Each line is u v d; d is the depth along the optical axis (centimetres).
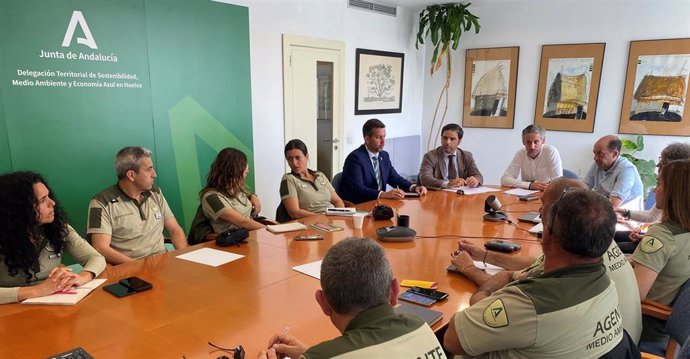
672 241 179
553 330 112
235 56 415
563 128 545
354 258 96
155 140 364
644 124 498
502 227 262
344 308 96
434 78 641
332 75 521
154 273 189
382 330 92
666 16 474
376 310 95
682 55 471
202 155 401
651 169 482
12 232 176
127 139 346
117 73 333
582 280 117
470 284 179
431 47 640
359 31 546
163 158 372
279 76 462
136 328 141
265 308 155
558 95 542
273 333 138
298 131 493
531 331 113
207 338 135
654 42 481
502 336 117
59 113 306
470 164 417
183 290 171
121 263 222
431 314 151
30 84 290
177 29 367
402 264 201
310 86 497
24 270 181
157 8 351
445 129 406
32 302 158
